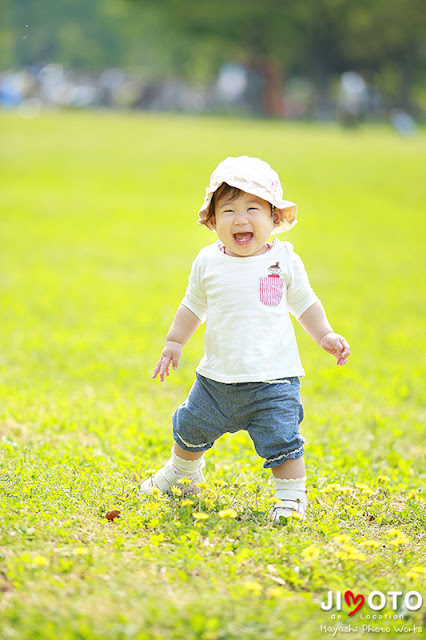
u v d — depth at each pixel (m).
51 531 3.58
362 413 6.91
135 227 19.95
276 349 4.04
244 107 65.19
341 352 4.15
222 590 3.14
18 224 19.61
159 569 3.31
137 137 37.94
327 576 3.31
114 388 7.35
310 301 4.23
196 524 3.75
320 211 22.94
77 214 21.45
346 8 63.84
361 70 71.38
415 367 8.70
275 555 3.46
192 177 28.73
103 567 3.26
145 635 2.76
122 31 90.31
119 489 4.32
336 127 52.72
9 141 35.62
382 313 11.77
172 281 13.99
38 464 4.80
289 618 2.95
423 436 6.33
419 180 29.11
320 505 4.25
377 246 18.27
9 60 93.50
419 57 69.38
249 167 4.11
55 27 93.19
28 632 2.77
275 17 64.88
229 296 4.06
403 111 69.31
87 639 2.75
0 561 3.27
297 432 4.04
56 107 61.41
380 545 3.72
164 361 4.25
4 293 12.12
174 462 4.31
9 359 8.20
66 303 11.62
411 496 4.54
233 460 5.29
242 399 4.02
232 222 4.07
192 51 84.69
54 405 6.55
